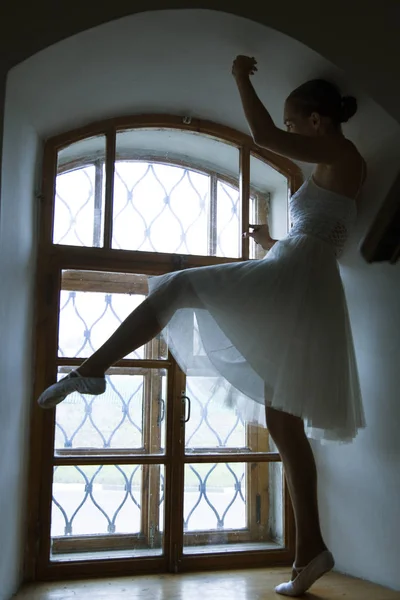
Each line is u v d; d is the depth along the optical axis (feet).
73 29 5.72
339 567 7.28
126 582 6.73
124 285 7.58
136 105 7.39
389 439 6.56
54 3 5.75
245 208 7.94
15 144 6.10
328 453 7.61
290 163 8.16
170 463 7.29
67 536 7.04
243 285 5.95
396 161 6.61
